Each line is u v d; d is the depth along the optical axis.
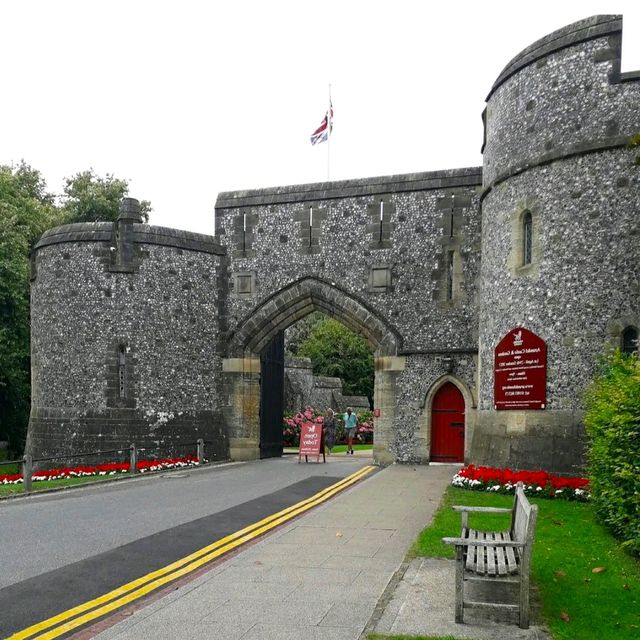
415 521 9.32
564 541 7.96
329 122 19.91
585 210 12.35
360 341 42.72
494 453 13.28
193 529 8.83
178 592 6.04
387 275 17.89
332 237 18.56
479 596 5.90
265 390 20.08
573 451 11.84
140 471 16.08
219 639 4.91
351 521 9.32
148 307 18.38
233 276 19.53
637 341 11.70
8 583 6.44
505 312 13.57
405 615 5.39
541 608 5.57
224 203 19.66
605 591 6.03
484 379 14.36
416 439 17.33
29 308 24.62
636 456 7.63
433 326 17.39
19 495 12.11
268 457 20.25
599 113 12.32
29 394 25.88
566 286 12.42
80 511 10.34
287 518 9.59
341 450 25.70
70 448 17.91
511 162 13.66
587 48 12.55
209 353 19.22
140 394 18.03
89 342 18.14
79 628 5.23
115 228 18.62
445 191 17.58
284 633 5.01
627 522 7.75
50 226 28.64
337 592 6.01
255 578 6.47
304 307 19.05
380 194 18.12
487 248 14.66
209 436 18.91
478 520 9.20
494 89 14.52
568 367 12.23
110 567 6.97
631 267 11.88
